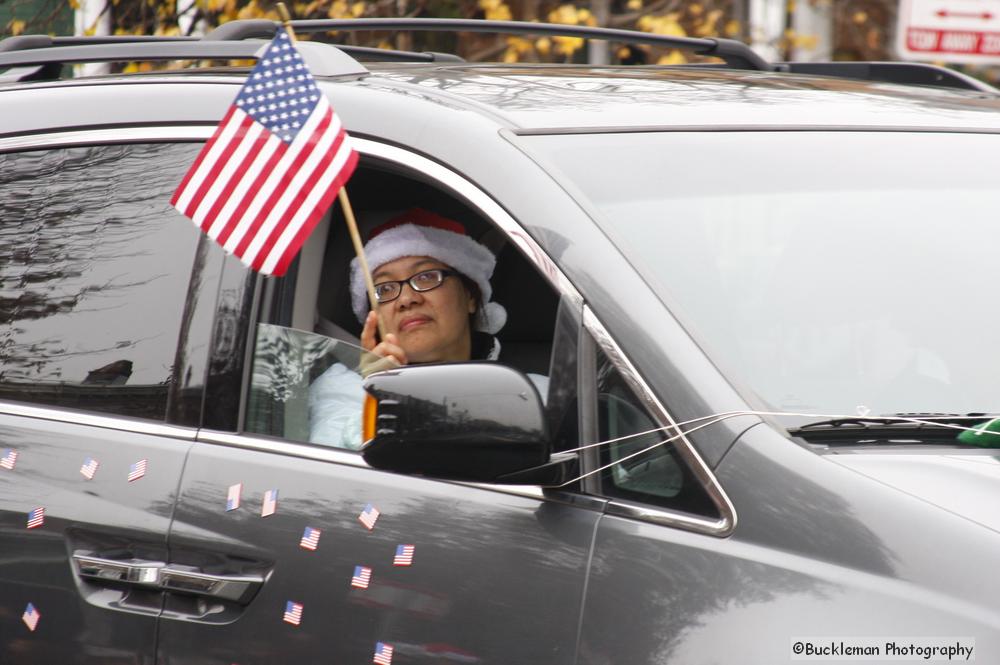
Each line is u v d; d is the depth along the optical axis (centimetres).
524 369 1028
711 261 807
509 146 824
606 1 2538
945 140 941
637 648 690
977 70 2981
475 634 742
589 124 874
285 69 852
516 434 721
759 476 696
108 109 993
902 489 680
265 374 888
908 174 899
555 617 720
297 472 836
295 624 806
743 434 710
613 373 743
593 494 738
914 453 724
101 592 883
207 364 892
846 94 1009
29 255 991
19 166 1013
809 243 838
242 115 852
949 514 664
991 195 898
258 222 844
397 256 973
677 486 715
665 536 705
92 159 985
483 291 1000
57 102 1019
